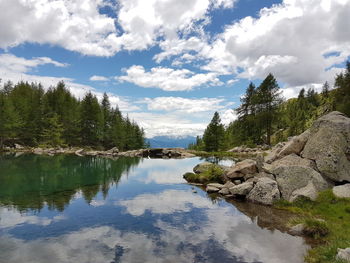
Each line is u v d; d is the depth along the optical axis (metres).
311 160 21.30
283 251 10.73
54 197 20.31
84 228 13.39
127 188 24.78
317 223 12.86
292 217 15.57
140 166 44.88
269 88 66.56
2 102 73.81
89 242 11.51
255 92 74.06
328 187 18.66
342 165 18.92
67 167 39.47
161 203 19.12
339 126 20.09
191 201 19.89
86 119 94.38
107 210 16.95
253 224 14.36
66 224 13.97
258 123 67.31
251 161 26.20
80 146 91.38
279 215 16.14
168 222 14.61
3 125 71.12
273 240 12.02
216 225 14.16
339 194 17.09
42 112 87.00
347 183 18.53
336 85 71.94
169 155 73.75
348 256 8.86
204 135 83.44
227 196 21.70
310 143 22.09
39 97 91.19
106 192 22.72
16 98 85.00
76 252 10.41
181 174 35.34
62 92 100.25
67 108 92.06
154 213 16.45
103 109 110.88
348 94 60.16
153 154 79.94
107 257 9.98
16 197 20.06
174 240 11.91
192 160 57.88
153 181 29.23
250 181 22.59
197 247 11.12
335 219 14.60
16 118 75.88
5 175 30.02
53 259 9.73
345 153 19.36
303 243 11.62
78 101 106.75
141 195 21.77
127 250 10.70
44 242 11.43
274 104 66.31
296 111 128.12
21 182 26.14
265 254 10.45
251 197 20.09
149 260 9.78
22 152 66.25
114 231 13.02
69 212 16.30
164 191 23.66
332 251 9.90
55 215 15.60
